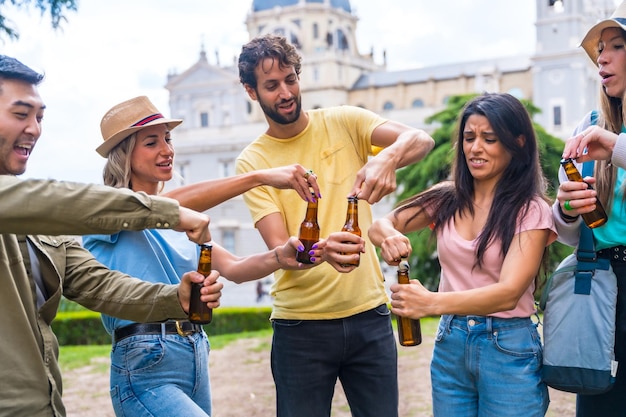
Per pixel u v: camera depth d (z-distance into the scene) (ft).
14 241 7.00
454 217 9.09
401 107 185.16
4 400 6.69
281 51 9.54
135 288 8.04
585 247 8.93
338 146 10.19
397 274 8.38
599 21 8.91
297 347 10.02
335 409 19.63
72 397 22.45
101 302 8.08
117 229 6.68
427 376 22.13
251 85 9.80
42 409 6.92
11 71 6.82
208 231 7.17
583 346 8.66
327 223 10.09
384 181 9.09
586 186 8.45
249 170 10.25
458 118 9.02
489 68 167.53
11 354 6.77
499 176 8.84
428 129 153.07
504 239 8.45
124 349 8.65
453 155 9.36
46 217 6.42
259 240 141.38
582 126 9.80
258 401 21.25
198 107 188.85
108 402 21.79
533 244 8.41
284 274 10.05
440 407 9.03
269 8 213.05
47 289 7.46
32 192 6.40
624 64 8.87
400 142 9.43
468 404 8.95
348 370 10.26
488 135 8.61
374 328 10.11
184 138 164.14
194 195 9.23
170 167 9.39
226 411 20.42
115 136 9.00
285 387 10.16
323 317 9.89
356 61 197.16
